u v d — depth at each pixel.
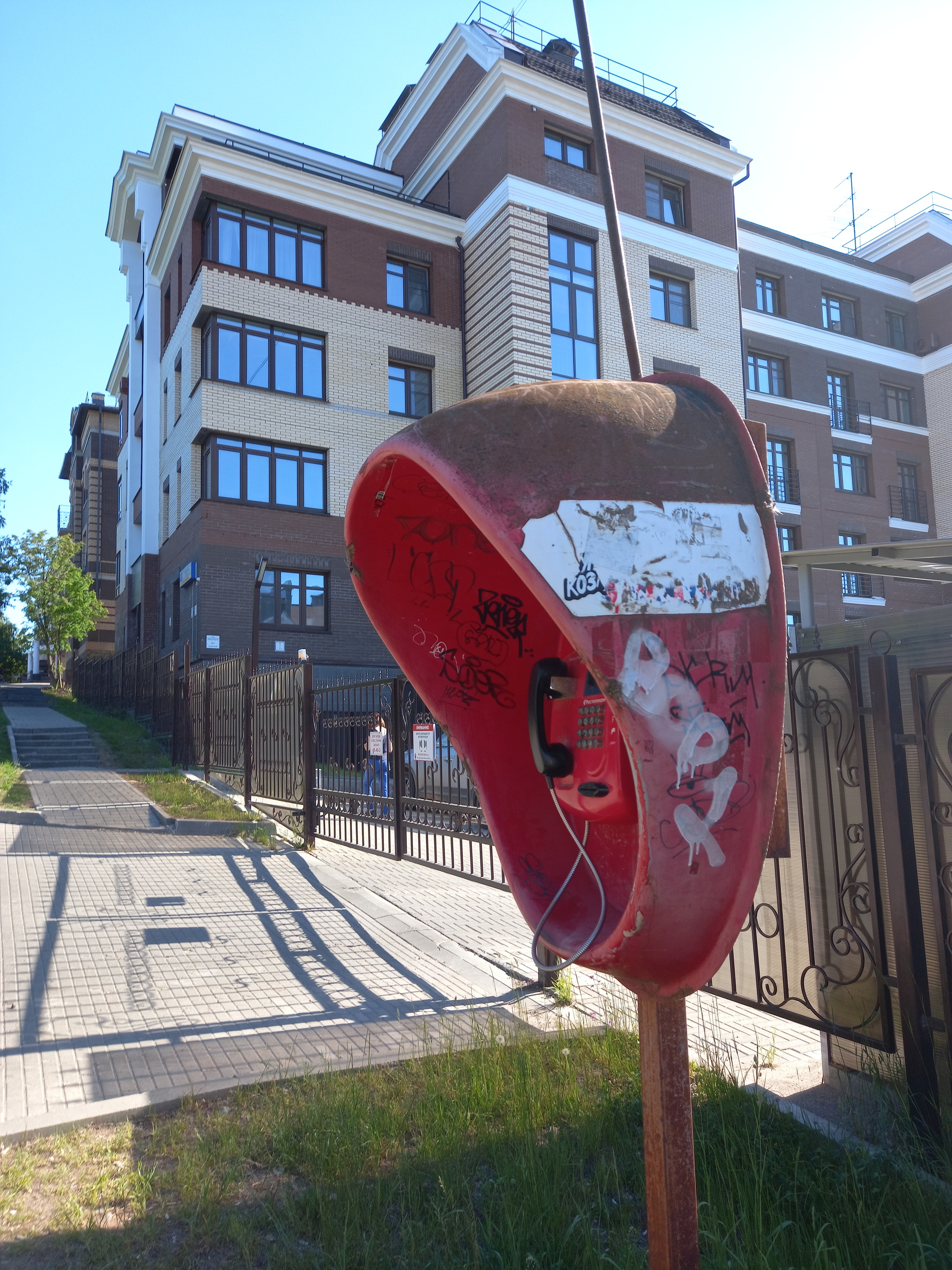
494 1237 2.57
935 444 32.19
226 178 20.47
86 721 20.41
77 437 52.19
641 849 1.77
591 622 1.79
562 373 21.48
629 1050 3.79
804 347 29.62
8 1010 4.34
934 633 3.40
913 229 33.75
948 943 3.06
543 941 2.18
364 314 21.89
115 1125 3.21
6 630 45.31
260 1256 2.51
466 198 23.14
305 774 9.01
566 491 1.85
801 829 3.69
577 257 22.25
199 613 19.45
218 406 19.92
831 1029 3.49
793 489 28.75
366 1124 3.12
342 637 20.92
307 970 5.20
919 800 3.32
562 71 22.66
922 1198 2.64
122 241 31.19
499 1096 3.36
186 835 9.24
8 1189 2.76
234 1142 2.98
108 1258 2.44
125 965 5.11
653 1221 2.08
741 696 1.88
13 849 7.89
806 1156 3.03
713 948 1.87
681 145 24.09
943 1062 3.15
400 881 7.84
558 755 2.09
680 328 23.73
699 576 1.89
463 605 2.61
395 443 2.08
